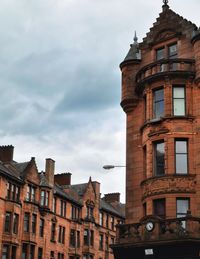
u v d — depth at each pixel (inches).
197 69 1419.8
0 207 2206.0
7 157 2470.5
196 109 1413.6
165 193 1358.3
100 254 2984.7
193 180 1357.0
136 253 1353.3
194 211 1330.0
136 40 1675.7
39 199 2511.1
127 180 1518.2
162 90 1467.8
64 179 2930.6
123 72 1622.8
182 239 1258.6
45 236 2501.2
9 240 2217.0
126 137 1566.2
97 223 3002.0
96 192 3078.2
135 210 1471.5
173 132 1400.1
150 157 1430.9
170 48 1544.0
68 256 2689.5
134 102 1571.1
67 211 2758.4
